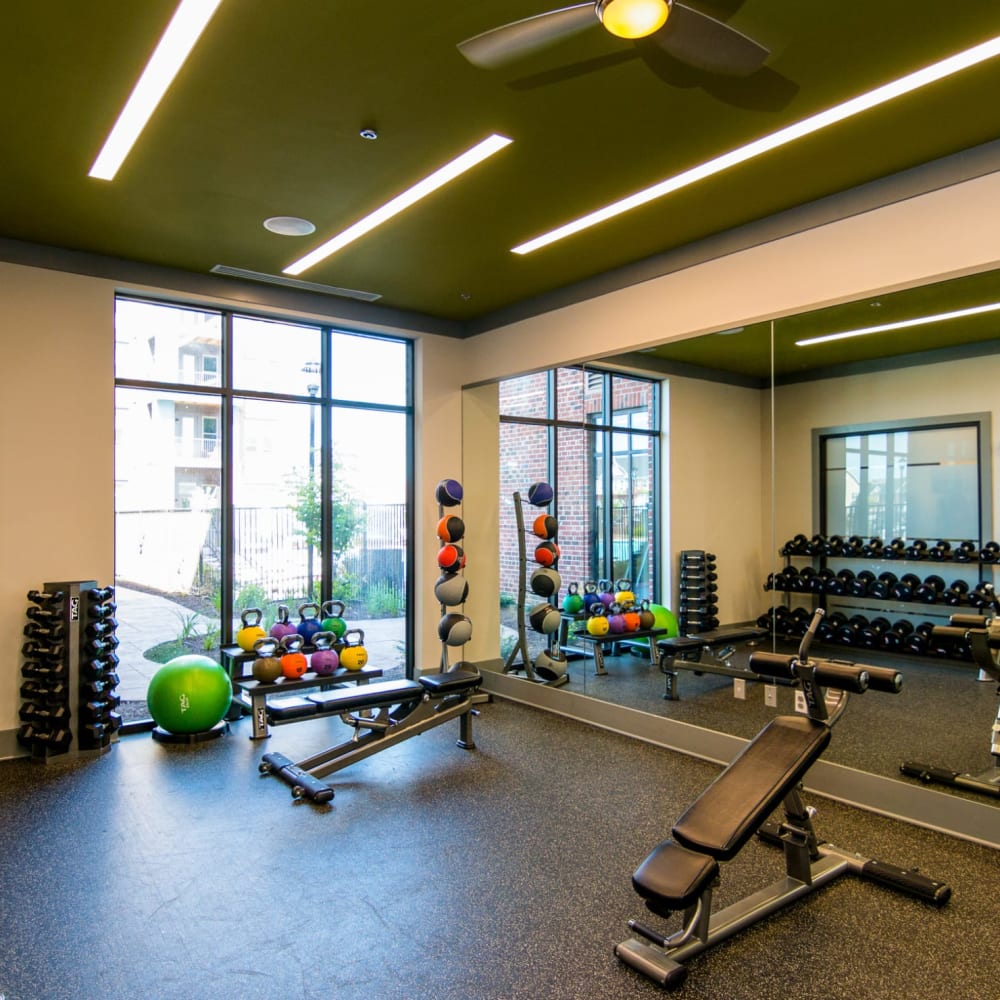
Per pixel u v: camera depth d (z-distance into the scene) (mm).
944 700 3178
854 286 3156
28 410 3822
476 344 5395
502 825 2955
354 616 5133
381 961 2045
